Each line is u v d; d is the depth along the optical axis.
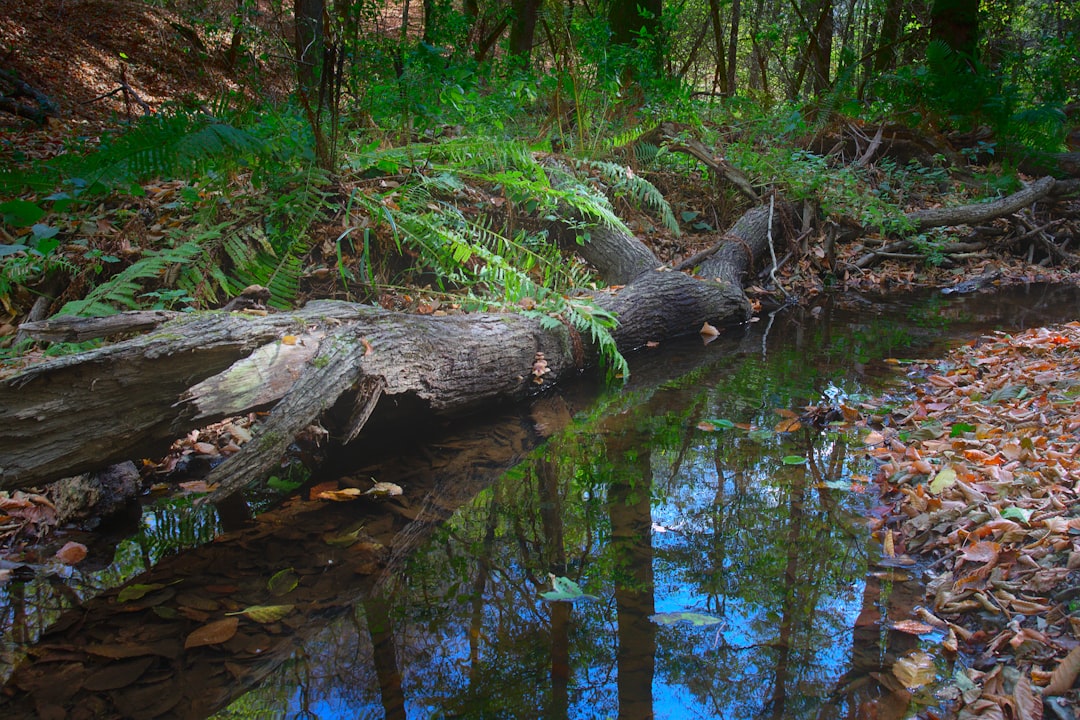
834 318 6.12
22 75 8.95
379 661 2.06
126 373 2.59
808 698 1.88
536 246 5.42
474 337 3.80
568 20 7.55
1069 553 2.21
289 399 2.81
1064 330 5.02
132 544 2.70
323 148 4.81
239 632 2.18
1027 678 1.85
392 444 3.64
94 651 2.08
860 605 2.29
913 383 4.37
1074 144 10.50
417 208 4.91
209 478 2.61
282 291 4.20
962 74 9.70
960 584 2.27
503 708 1.86
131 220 4.39
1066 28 16.72
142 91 10.29
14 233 4.38
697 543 2.70
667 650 2.10
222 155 4.15
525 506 3.02
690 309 5.49
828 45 13.40
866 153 8.77
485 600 2.36
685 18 15.59
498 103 6.63
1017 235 8.34
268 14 8.23
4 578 2.46
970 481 2.81
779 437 3.68
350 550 2.66
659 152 7.17
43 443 2.46
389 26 13.73
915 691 1.88
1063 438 2.98
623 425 3.88
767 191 7.45
